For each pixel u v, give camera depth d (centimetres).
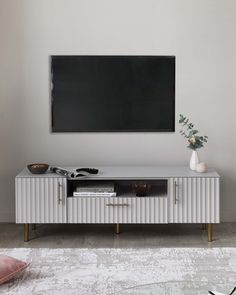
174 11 387
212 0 386
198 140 370
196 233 378
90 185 363
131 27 388
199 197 357
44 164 370
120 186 390
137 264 300
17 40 389
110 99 393
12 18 387
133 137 395
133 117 395
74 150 396
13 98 392
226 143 394
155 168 383
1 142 395
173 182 355
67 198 356
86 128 395
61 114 394
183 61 390
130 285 271
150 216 358
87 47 389
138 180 382
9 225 395
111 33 388
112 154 396
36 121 394
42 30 388
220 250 327
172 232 380
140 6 386
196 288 227
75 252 323
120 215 358
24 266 279
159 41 389
